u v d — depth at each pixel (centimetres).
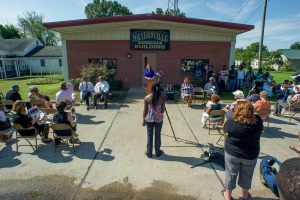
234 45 1473
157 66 1495
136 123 791
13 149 583
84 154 555
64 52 1474
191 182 439
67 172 475
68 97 840
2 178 452
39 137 666
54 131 555
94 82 1277
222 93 1344
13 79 2433
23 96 1323
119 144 614
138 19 1345
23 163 512
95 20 1345
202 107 1021
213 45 1471
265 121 814
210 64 1495
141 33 1446
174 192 410
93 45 1466
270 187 406
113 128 740
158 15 1331
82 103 1080
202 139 648
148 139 529
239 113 327
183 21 1348
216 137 663
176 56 1480
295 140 646
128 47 1469
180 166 497
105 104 994
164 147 594
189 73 1510
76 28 1423
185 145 606
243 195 373
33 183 436
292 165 98
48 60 3322
